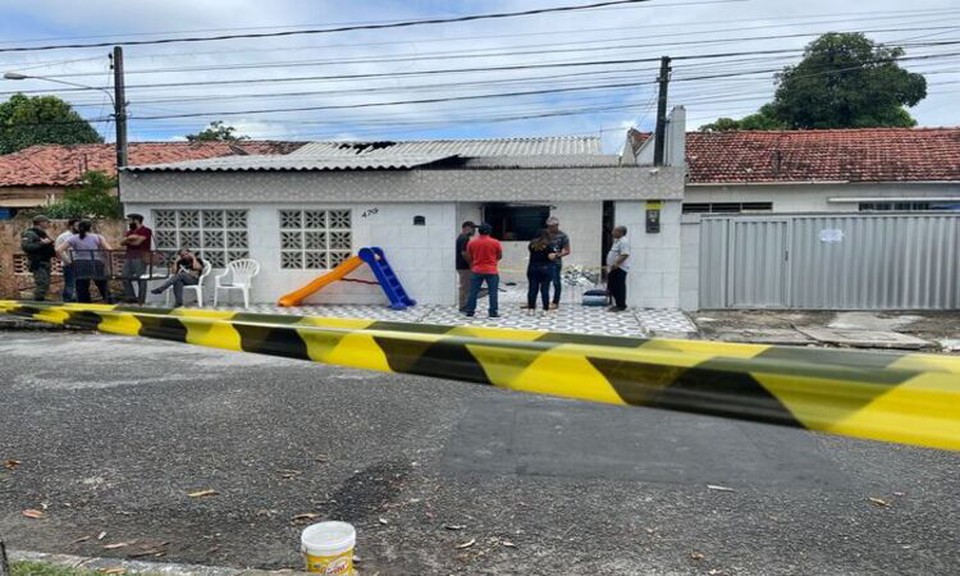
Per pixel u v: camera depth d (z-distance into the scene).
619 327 11.08
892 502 4.11
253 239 13.65
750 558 3.46
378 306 13.34
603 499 4.16
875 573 3.31
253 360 8.37
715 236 12.80
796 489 4.30
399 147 20.89
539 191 12.84
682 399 2.01
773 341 10.02
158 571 3.26
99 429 5.61
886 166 18.78
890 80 28.59
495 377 2.36
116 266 12.60
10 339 10.12
